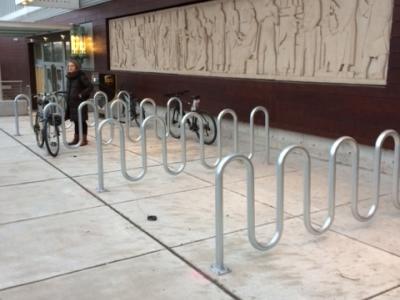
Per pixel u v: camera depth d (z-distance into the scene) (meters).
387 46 5.86
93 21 12.78
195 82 9.31
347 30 6.31
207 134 8.51
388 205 4.88
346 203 4.96
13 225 4.38
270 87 7.65
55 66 15.52
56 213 4.71
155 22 10.42
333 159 3.96
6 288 3.21
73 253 3.76
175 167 6.66
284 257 3.65
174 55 9.92
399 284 3.21
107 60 12.46
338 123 6.62
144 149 5.80
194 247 3.86
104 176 6.15
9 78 19.41
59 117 7.68
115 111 11.55
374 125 6.12
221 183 3.34
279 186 3.64
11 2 18.64
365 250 3.77
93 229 4.27
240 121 8.34
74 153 7.60
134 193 5.38
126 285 3.24
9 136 9.20
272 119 7.71
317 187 5.56
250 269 3.46
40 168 6.60
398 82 5.73
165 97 9.75
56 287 3.22
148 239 4.04
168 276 3.37
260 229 4.23
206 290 3.17
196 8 9.08
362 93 6.20
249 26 7.90
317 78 6.84
